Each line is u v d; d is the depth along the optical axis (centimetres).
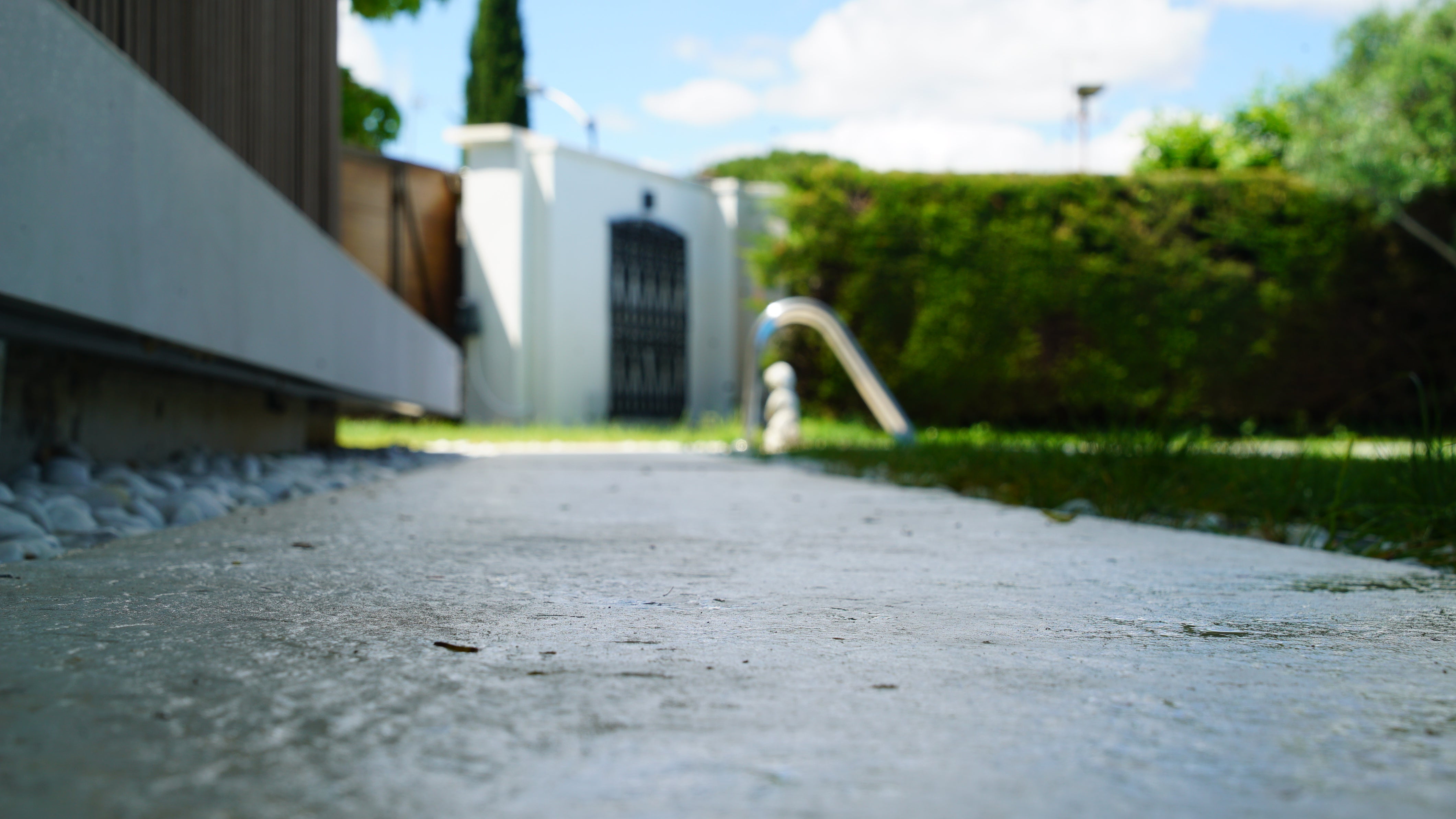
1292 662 108
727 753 74
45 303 233
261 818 60
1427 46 1482
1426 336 1617
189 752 73
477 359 1598
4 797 63
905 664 105
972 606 144
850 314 1691
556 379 1602
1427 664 107
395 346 656
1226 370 1641
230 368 406
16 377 303
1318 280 1630
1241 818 62
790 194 1744
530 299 1603
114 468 334
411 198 1580
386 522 265
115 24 321
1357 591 164
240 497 342
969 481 455
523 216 1588
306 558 189
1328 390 1636
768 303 1777
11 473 300
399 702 87
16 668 97
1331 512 255
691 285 1839
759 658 107
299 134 532
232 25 429
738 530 256
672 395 1802
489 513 298
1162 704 90
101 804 62
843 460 684
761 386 1183
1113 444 404
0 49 213
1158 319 1655
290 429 623
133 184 278
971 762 73
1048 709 88
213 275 339
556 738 77
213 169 338
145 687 91
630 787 67
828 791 67
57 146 238
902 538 243
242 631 118
